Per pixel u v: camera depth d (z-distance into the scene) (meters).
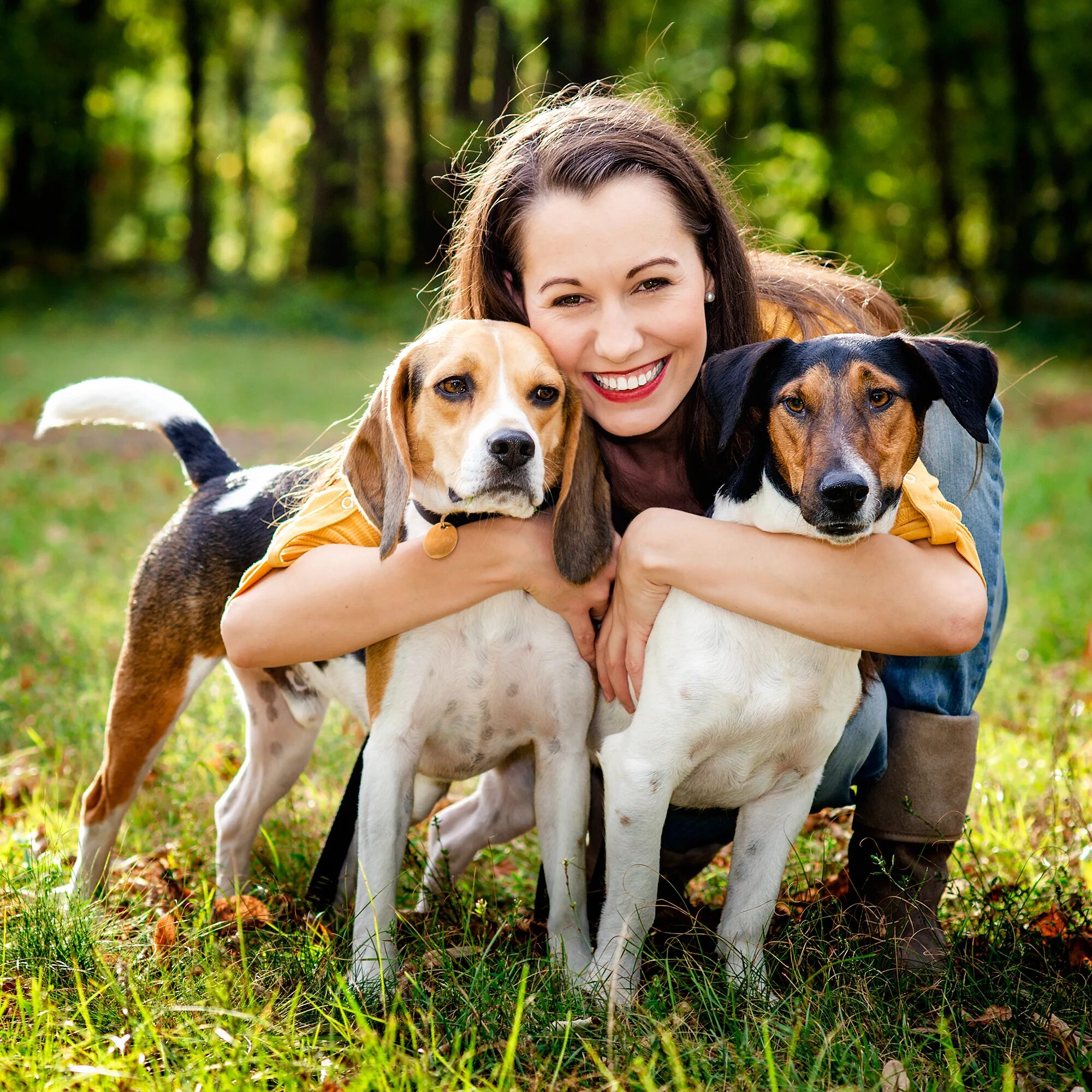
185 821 3.73
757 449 2.63
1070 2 21.98
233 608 2.86
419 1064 2.21
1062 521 7.55
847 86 22.61
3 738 4.29
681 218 2.85
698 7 21.78
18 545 6.80
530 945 2.90
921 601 2.47
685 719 2.62
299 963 2.72
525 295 2.98
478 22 24.44
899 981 2.65
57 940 2.75
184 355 16.78
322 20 24.23
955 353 2.46
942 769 2.92
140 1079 2.21
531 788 3.32
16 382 13.62
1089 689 4.61
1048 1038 2.46
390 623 2.76
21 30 21.98
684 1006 2.52
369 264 26.70
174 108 31.20
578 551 2.81
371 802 2.82
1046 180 24.33
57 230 25.28
